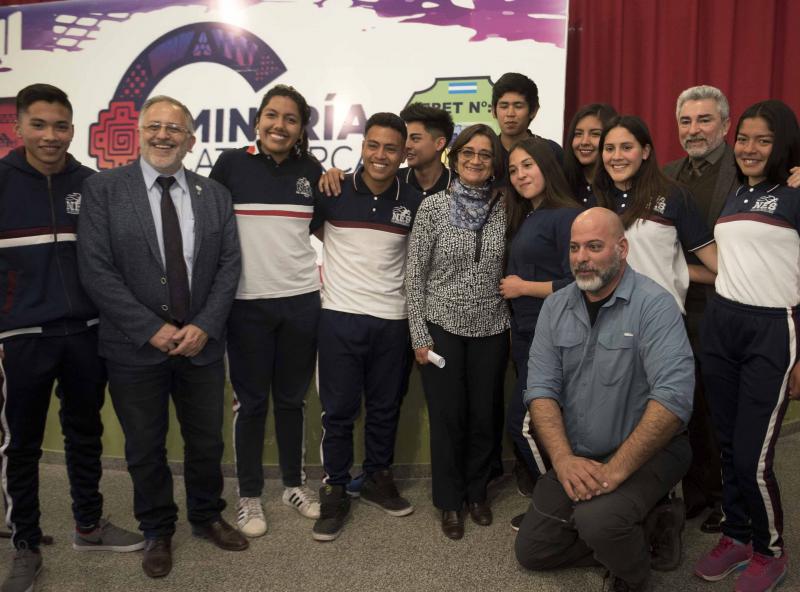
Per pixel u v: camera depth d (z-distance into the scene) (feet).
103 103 14.05
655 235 6.98
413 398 9.57
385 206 7.74
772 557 6.33
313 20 12.99
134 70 13.88
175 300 6.60
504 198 7.69
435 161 9.10
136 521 8.09
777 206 6.14
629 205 7.20
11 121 14.51
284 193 7.44
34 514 6.71
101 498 7.34
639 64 12.80
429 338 7.52
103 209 6.46
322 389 7.88
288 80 13.14
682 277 7.18
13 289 6.39
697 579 6.60
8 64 14.46
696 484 7.88
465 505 8.30
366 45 12.76
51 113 6.22
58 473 9.71
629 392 6.27
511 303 7.53
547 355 6.59
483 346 7.61
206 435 7.05
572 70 13.15
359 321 7.72
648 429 5.84
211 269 6.84
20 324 6.35
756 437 6.23
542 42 12.01
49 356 6.54
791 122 6.15
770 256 6.16
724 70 12.26
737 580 6.34
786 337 6.09
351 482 8.76
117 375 6.59
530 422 7.32
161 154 6.46
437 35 12.44
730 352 6.45
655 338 6.05
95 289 6.39
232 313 7.53
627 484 6.02
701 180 8.07
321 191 7.75
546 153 7.23
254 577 6.69
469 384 7.69
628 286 6.24
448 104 12.43
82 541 7.29
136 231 6.47
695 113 7.87
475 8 12.23
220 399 7.13
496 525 7.86
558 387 6.56
